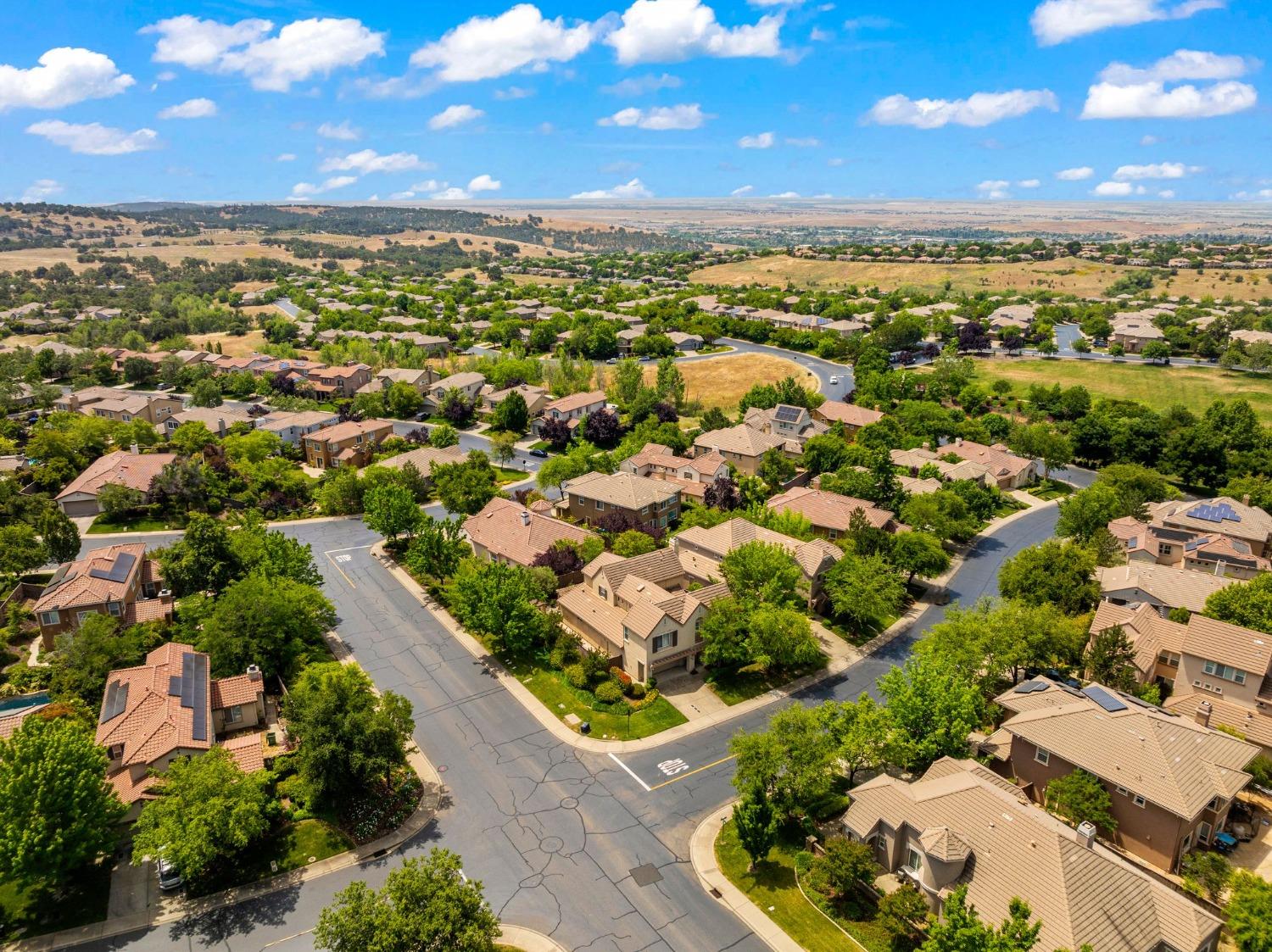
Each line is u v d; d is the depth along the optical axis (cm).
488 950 3366
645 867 4294
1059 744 4609
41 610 6112
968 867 3816
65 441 10869
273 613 5875
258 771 4662
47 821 3803
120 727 4722
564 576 7319
